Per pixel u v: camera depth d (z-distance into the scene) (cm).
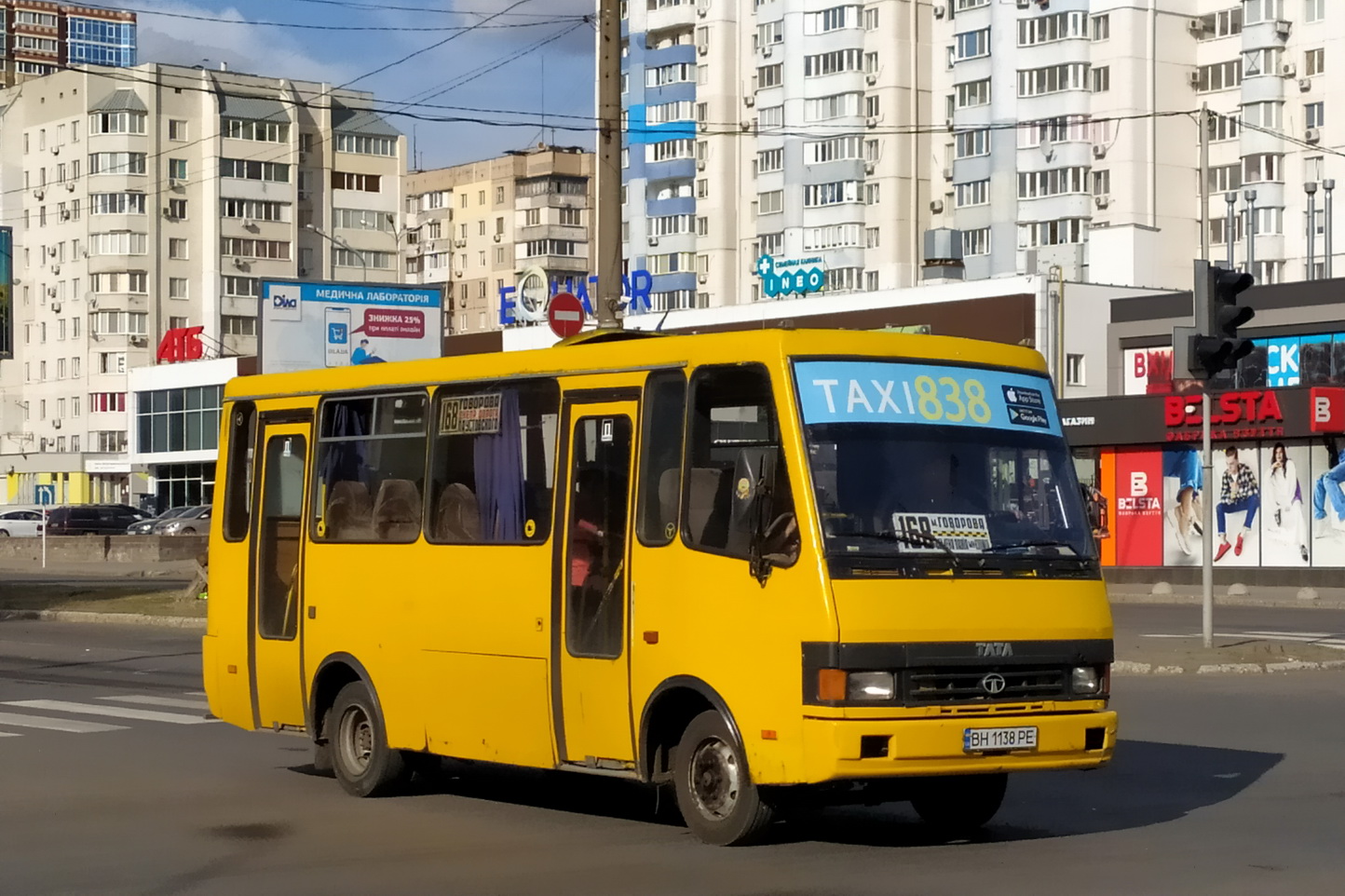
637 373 1018
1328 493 4128
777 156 8412
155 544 5647
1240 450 4322
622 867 915
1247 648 2183
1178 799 1148
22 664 2311
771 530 920
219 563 1330
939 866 909
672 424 993
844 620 888
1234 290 2069
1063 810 1105
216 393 8300
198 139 11038
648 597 984
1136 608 3406
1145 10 7100
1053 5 7231
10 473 11138
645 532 994
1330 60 6825
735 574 934
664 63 8925
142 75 10912
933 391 973
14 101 11606
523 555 1070
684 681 959
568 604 1036
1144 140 7081
